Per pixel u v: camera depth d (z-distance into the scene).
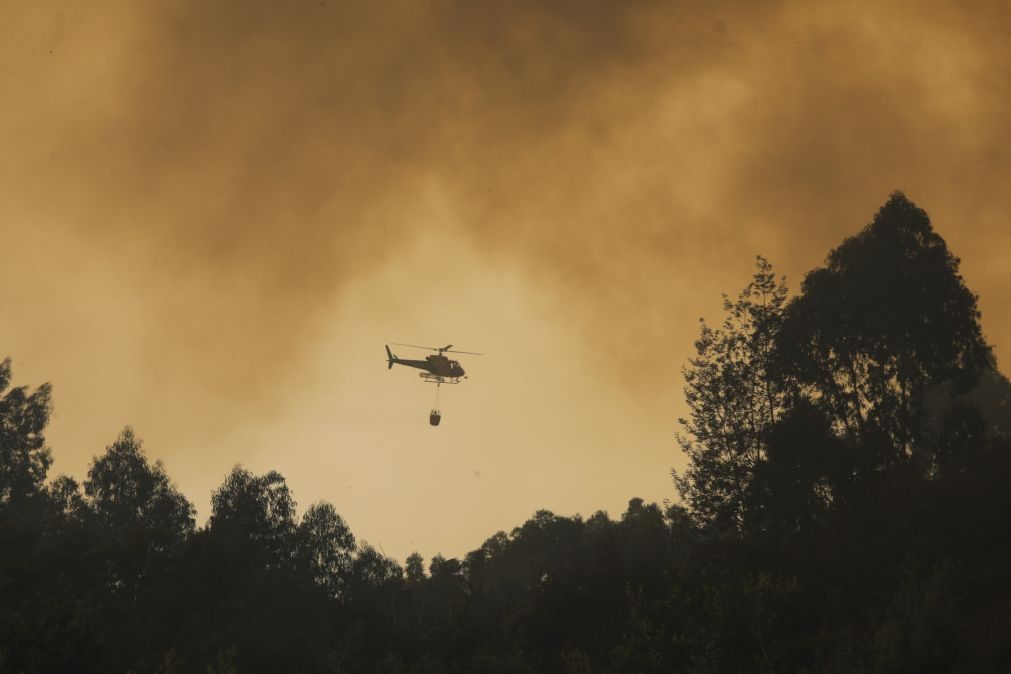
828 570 30.69
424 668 25.61
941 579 19.88
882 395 46.84
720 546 36.41
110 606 46.16
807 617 27.22
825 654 22.12
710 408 43.91
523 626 30.84
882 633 19.11
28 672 26.52
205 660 42.78
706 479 42.31
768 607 22.11
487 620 31.11
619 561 38.44
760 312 45.97
